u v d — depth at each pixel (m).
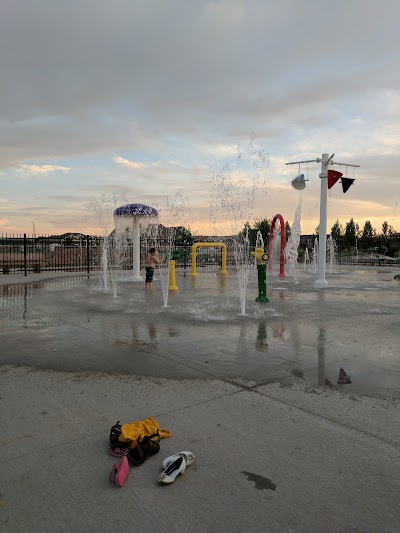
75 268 23.92
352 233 48.72
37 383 4.42
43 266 25.14
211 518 2.30
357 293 12.77
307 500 2.45
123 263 25.70
